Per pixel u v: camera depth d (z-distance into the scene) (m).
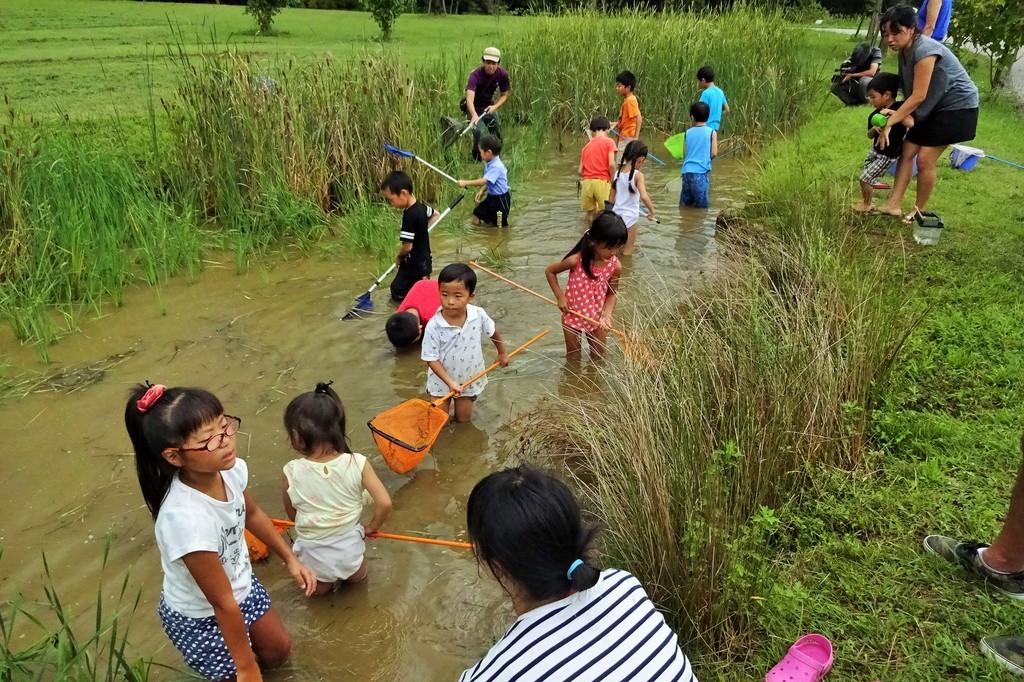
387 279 6.48
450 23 22.83
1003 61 12.72
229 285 6.34
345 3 29.52
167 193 7.32
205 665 2.68
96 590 3.24
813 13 24.48
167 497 2.51
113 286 5.99
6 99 7.01
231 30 18.84
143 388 2.51
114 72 12.06
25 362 5.10
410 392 4.77
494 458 4.17
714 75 11.52
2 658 2.75
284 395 4.71
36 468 4.02
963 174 8.26
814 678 2.48
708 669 2.62
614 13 13.87
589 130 10.57
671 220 7.96
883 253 5.86
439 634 3.04
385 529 3.65
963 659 2.56
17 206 6.02
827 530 3.23
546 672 1.72
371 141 8.17
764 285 4.83
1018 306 5.00
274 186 7.37
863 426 3.69
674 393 3.51
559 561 1.76
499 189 7.56
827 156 9.12
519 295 6.15
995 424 3.83
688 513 2.77
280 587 3.30
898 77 6.69
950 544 3.00
